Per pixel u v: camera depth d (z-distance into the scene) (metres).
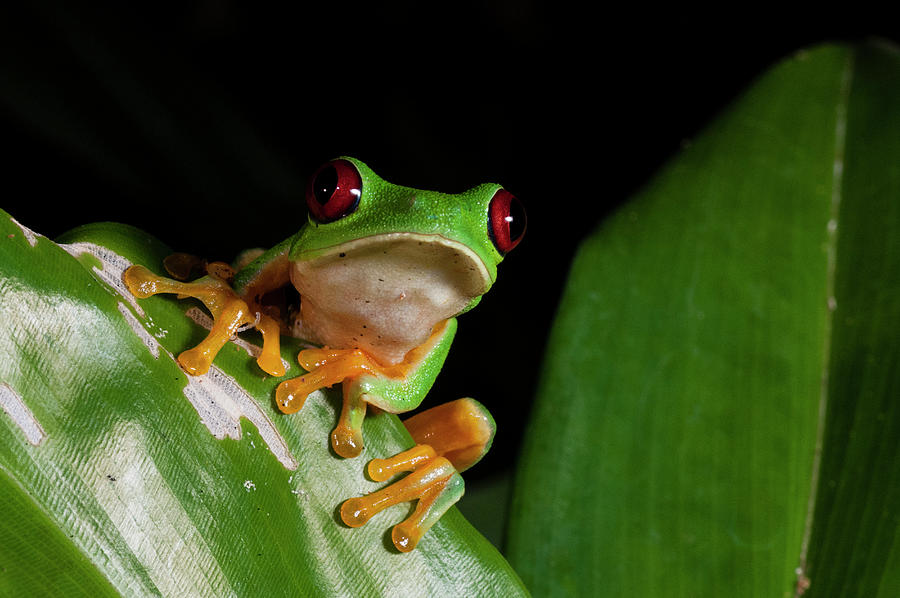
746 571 0.25
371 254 0.23
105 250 0.23
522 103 0.50
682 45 0.50
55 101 0.30
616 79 0.50
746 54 0.49
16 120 0.30
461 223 0.23
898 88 0.29
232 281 0.24
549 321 0.42
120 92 0.30
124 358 0.22
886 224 0.27
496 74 0.49
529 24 0.49
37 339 0.22
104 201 0.31
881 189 0.28
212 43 0.46
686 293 0.27
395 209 0.23
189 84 0.31
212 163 0.31
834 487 0.26
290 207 0.32
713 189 0.28
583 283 0.27
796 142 0.28
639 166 0.49
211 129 0.31
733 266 0.27
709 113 0.49
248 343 0.23
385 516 0.23
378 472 0.23
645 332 0.26
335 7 0.47
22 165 0.30
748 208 0.27
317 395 0.23
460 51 0.49
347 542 0.23
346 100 0.47
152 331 0.23
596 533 0.25
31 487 0.22
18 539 0.22
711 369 0.26
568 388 0.26
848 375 0.26
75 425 0.22
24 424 0.22
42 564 0.22
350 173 0.24
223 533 0.22
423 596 0.23
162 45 0.31
